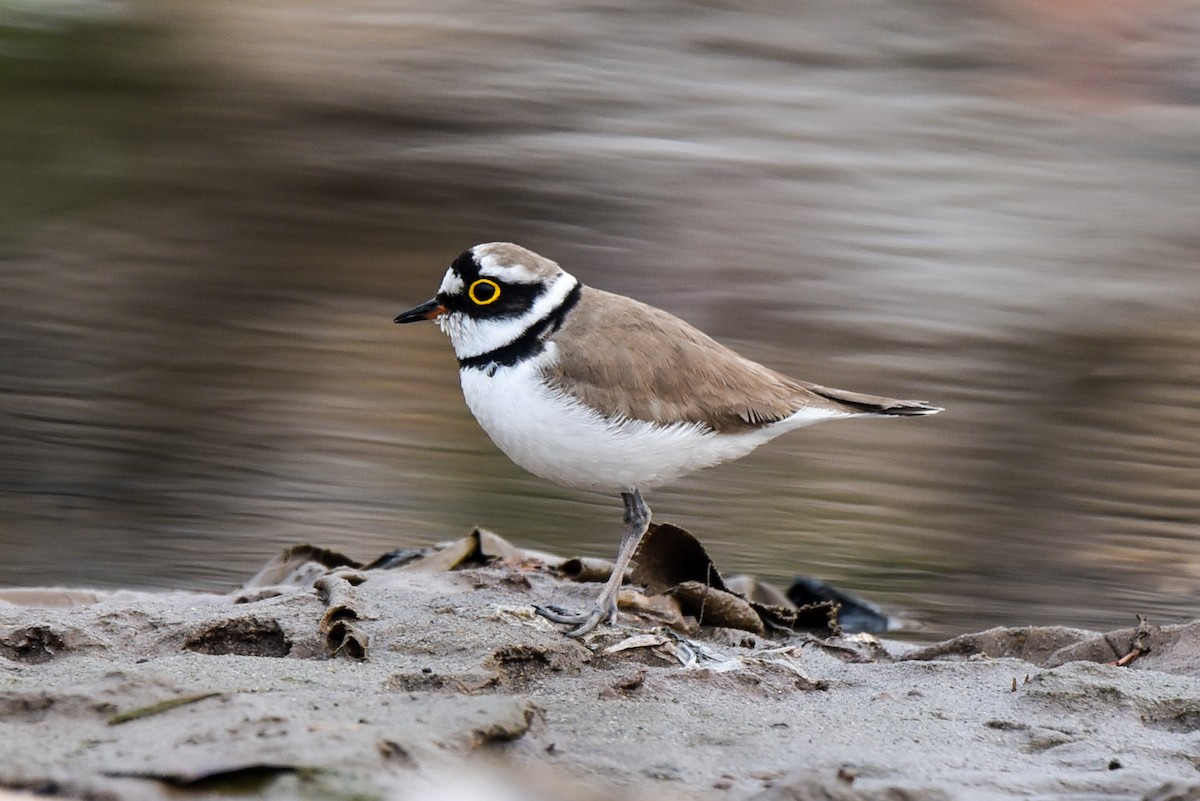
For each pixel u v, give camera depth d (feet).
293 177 70.54
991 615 34.47
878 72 85.40
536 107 79.20
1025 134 78.54
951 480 43.78
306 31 88.89
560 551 37.60
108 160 71.36
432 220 66.44
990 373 52.75
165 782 16.65
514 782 17.94
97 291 56.54
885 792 18.29
